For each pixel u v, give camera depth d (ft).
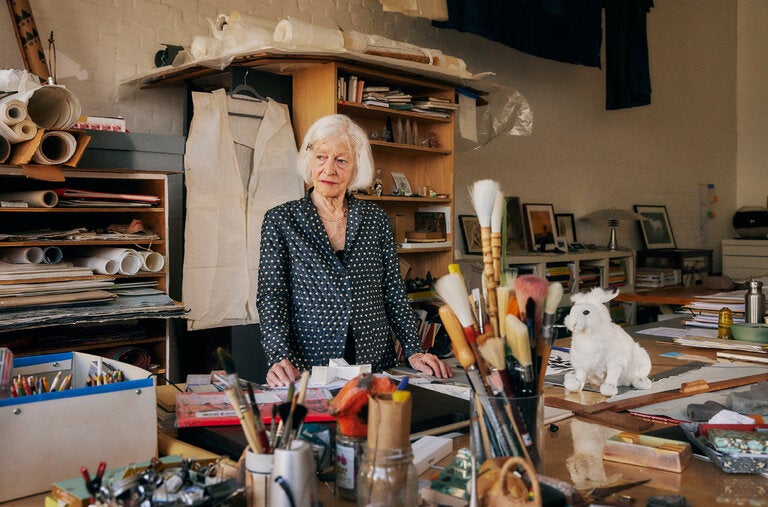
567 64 22.89
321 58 13.05
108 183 12.17
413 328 8.40
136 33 13.47
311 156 8.11
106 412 4.55
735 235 31.30
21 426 4.24
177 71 12.76
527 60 21.47
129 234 11.27
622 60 21.98
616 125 25.12
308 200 8.17
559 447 5.08
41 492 4.32
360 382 4.06
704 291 18.99
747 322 9.62
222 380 6.25
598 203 24.44
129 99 13.52
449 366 7.52
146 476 3.72
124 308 10.08
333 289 7.92
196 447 4.78
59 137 9.75
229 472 4.04
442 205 16.58
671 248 27.02
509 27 16.88
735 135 31.42
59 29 12.53
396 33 17.87
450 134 16.34
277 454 3.46
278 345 7.42
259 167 13.29
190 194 12.44
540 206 21.84
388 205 16.56
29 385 4.96
